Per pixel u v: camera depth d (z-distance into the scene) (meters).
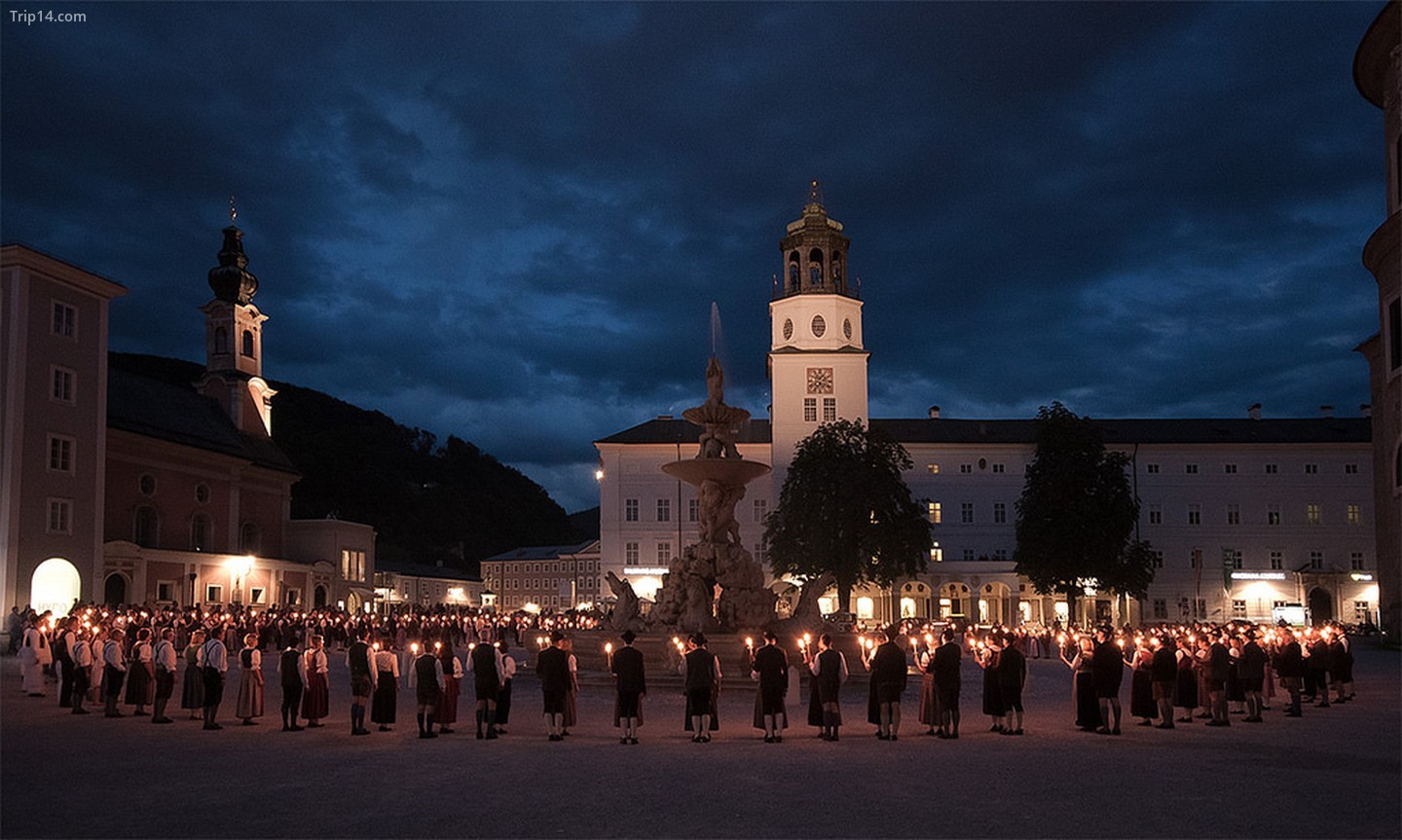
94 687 23.02
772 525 67.06
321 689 19.33
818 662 17.19
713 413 30.38
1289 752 15.74
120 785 13.02
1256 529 83.94
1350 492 84.19
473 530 182.50
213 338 85.94
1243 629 23.56
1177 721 20.03
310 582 77.81
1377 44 45.06
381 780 13.34
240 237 88.56
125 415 64.25
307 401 189.00
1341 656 23.36
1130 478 84.44
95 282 53.38
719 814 11.16
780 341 86.94
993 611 81.56
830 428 67.00
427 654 17.80
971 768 14.17
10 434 48.69
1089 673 18.45
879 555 64.06
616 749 16.02
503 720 18.25
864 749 15.97
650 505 84.19
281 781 13.30
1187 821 10.85
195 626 37.56
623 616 30.06
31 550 49.22
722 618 28.62
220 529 72.31
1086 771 13.94
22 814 11.34
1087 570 62.00
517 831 10.37
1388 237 43.19
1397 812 11.34
